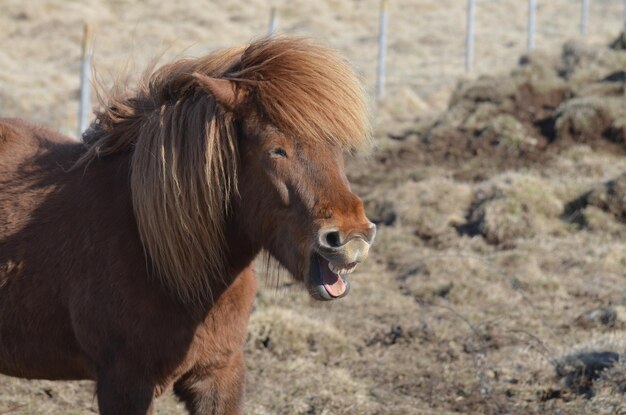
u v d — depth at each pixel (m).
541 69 15.69
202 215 3.83
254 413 5.97
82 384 6.48
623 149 12.86
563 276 9.04
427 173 12.46
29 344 4.23
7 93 17.97
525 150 13.10
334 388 6.39
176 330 3.96
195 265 3.89
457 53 25.72
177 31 27.36
